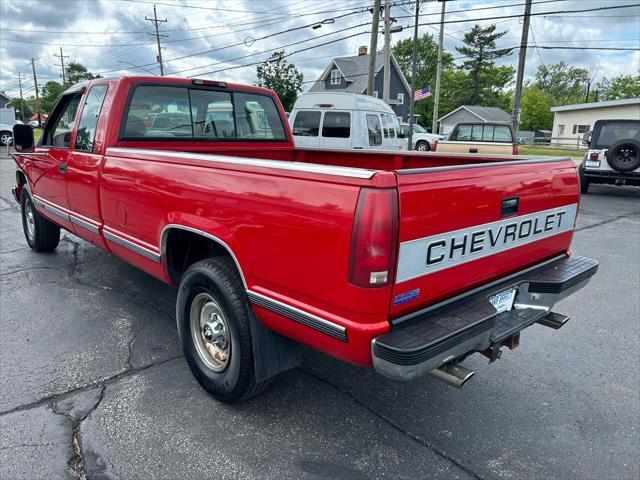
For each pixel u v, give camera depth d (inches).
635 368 143.6
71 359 139.9
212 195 106.5
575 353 152.5
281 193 90.7
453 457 104.0
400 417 117.4
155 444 105.3
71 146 173.5
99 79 163.6
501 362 145.9
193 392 125.0
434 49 2659.9
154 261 133.5
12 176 573.6
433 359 82.1
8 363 136.9
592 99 3609.7
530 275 117.2
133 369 135.3
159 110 161.8
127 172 137.3
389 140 535.5
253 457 102.3
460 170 92.0
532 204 112.0
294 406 120.3
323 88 1702.8
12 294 188.4
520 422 116.7
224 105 179.6
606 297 203.9
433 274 89.2
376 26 777.6
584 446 108.5
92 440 106.0
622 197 503.5
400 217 80.0
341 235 80.9
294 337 96.3
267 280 96.3
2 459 99.8
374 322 82.0
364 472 99.0
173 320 167.2
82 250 251.9
